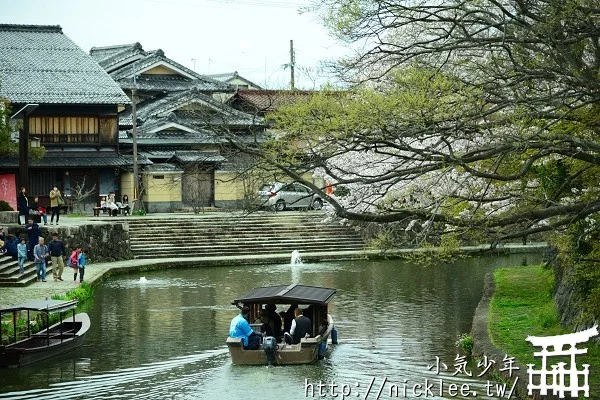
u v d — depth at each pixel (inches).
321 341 852.0
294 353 825.5
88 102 2096.5
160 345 938.1
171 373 808.3
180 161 2223.2
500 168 700.0
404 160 613.6
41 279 1312.7
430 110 582.9
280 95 794.2
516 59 639.1
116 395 735.7
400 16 611.5
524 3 594.9
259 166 603.8
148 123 2321.6
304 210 2020.2
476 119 604.7
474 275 1539.1
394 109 577.6
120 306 1203.2
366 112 576.4
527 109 611.5
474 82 631.8
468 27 680.4
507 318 941.8
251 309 925.8
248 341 834.2
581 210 602.5
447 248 631.8
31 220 1496.1
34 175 2095.2
